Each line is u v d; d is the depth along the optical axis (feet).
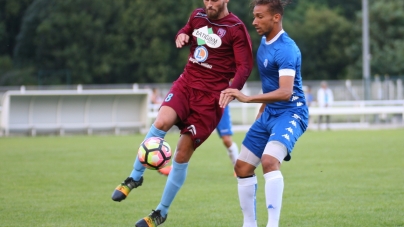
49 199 55.98
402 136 128.47
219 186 63.87
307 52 338.75
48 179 68.54
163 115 41.22
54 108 137.49
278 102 39.88
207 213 49.73
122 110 144.46
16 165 80.89
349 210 49.65
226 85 42.65
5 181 66.85
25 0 304.71
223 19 41.96
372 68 321.93
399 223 44.39
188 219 47.37
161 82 298.15
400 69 320.50
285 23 334.24
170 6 301.84
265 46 40.14
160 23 298.56
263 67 40.14
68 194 58.80
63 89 233.55
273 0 39.11
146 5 300.61
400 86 205.36
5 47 310.04
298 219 46.57
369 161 83.46
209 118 42.01
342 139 121.80
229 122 71.36
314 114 157.69
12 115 134.10
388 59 320.29
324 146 106.52
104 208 51.90
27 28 297.12
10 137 130.82
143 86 223.71
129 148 104.73
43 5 297.53
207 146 111.24
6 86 274.57
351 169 75.15
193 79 42.22
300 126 39.78
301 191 59.36
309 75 340.39
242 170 40.83
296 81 39.99
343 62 339.16
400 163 80.84
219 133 71.51
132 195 58.90
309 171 73.72
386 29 336.29
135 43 301.22
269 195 37.86
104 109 142.51
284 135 38.50
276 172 37.93
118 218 47.80
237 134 143.02
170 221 46.60
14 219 46.93
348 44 338.13
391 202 52.75
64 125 138.00
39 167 78.89
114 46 299.58
